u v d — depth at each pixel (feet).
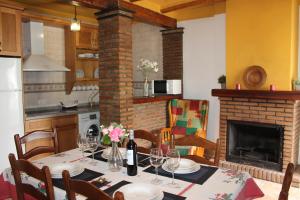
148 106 14.03
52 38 14.76
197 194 4.53
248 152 12.45
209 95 14.52
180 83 15.11
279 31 11.17
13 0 11.31
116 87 11.77
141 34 17.03
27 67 11.98
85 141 6.85
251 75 11.84
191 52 14.98
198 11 14.40
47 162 6.44
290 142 10.85
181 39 15.20
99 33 12.21
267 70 11.56
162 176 5.40
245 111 11.95
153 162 5.37
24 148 11.19
